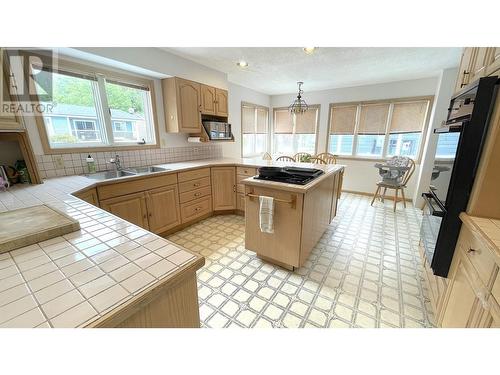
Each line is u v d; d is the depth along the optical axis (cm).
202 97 311
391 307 159
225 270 201
